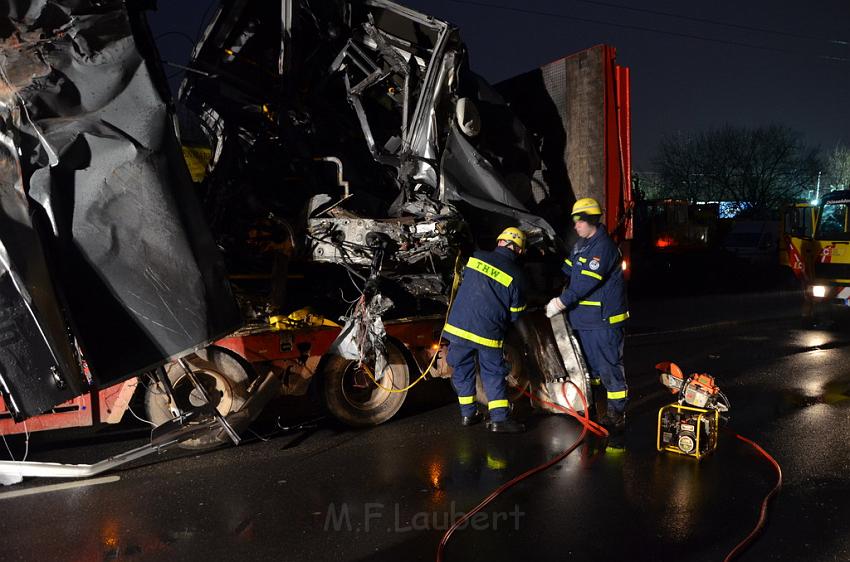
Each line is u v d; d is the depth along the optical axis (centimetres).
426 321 604
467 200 618
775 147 4178
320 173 668
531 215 632
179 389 512
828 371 785
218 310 440
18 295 380
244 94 703
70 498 418
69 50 400
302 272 638
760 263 2480
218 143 742
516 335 636
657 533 367
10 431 455
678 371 508
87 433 553
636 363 838
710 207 2431
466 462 482
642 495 421
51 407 391
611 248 551
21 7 386
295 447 518
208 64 678
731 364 827
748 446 516
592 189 685
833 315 1181
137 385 486
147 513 395
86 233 400
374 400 582
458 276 588
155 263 418
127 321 412
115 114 411
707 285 2128
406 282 602
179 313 425
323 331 560
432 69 626
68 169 396
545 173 730
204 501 412
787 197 4153
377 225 573
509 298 539
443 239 575
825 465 472
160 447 465
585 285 547
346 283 632
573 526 376
